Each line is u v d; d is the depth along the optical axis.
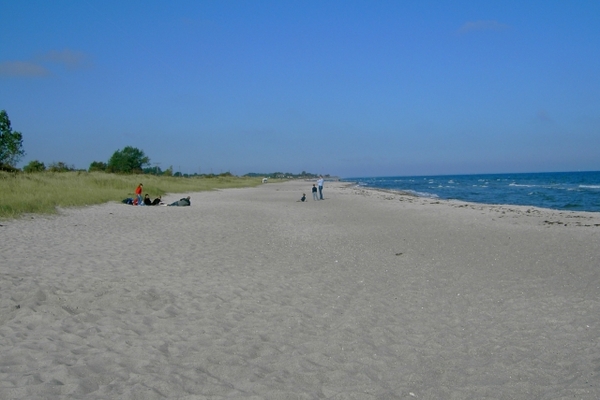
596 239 14.02
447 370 5.28
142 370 4.89
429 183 110.12
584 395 4.58
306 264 10.93
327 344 5.94
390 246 13.51
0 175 27.56
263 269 10.20
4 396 4.07
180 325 6.39
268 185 83.19
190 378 4.75
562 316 7.12
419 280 9.47
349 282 9.26
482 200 40.12
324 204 31.27
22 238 12.70
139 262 10.27
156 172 83.12
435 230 16.70
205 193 46.12
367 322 6.82
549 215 22.66
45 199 20.70
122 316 6.64
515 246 13.13
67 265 9.53
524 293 8.48
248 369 5.09
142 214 21.12
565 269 10.27
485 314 7.31
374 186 86.31
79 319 6.39
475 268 10.55
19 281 7.91
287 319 6.84
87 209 22.06
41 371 4.64
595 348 5.82
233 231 16.19
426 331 6.54
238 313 7.04
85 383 4.45
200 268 9.98
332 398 4.53
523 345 5.99
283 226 18.20
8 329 5.80
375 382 4.93
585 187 65.06
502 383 4.93
